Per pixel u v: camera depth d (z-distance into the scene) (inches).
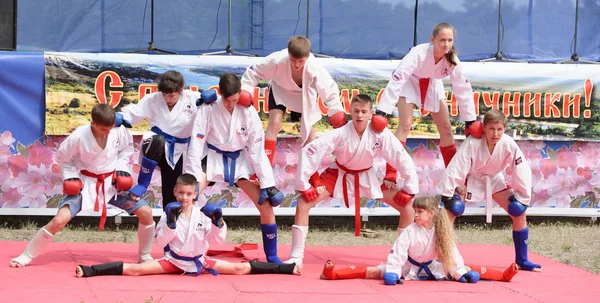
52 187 358.9
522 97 378.9
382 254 299.9
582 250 331.3
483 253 303.3
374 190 263.0
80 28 395.5
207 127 254.8
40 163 357.7
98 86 357.7
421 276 239.1
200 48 399.9
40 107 356.2
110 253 281.9
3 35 384.5
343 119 262.2
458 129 375.6
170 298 199.3
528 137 380.2
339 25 405.7
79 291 203.6
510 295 217.5
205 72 362.0
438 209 236.2
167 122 260.7
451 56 267.3
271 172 259.4
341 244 346.3
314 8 404.5
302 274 247.4
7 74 352.8
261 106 364.2
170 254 235.8
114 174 252.4
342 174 263.6
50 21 394.3
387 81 371.2
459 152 256.2
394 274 229.1
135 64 359.3
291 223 389.7
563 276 253.4
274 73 271.1
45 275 229.0
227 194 367.6
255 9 401.1
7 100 353.4
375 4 407.2
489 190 261.6
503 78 377.4
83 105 357.7
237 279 231.6
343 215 377.4
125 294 201.8
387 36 407.8
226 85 244.2
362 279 238.2
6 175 354.9
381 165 360.2
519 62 388.5
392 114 369.7
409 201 263.4
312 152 254.7
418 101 278.4
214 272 237.6
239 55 383.9
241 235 360.2
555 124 381.7
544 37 413.7
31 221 373.4
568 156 385.4
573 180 385.7
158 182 363.9
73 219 374.0
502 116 248.1
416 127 373.7
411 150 375.2
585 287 232.8
